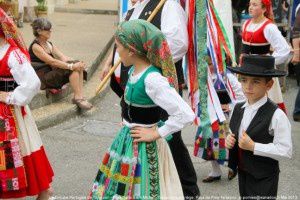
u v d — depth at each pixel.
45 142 7.31
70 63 8.58
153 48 3.92
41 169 4.87
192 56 5.26
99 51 12.35
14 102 4.68
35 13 16.25
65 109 8.38
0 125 4.67
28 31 14.09
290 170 6.56
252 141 4.09
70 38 14.00
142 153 3.99
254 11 7.45
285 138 4.07
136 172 3.98
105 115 8.86
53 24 16.70
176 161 4.92
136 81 3.99
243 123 4.23
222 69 5.45
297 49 8.49
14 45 4.75
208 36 5.26
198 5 5.12
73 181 6.00
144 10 5.09
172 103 3.86
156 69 3.99
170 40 4.90
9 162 4.68
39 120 7.74
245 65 4.17
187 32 5.12
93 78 10.73
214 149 5.84
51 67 8.55
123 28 3.96
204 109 5.41
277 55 7.33
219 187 5.95
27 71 4.68
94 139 7.57
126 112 4.09
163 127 3.95
